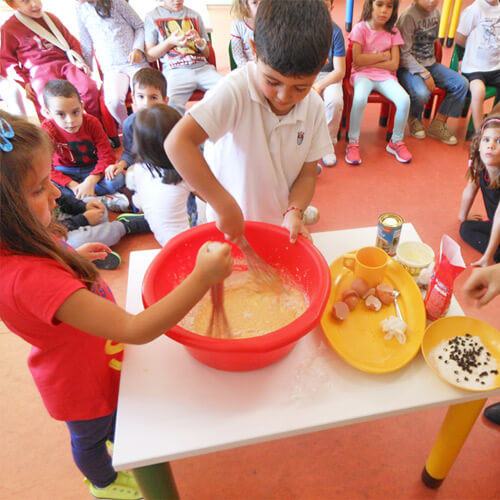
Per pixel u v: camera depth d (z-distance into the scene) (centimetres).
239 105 96
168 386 82
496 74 269
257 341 73
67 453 133
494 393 81
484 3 257
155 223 168
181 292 67
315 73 79
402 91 253
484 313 165
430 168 255
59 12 497
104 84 272
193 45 271
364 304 98
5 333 168
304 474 126
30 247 68
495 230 170
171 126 145
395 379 83
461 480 123
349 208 227
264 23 75
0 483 127
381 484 123
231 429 75
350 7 404
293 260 100
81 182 234
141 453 72
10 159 63
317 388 82
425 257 108
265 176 111
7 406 145
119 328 67
